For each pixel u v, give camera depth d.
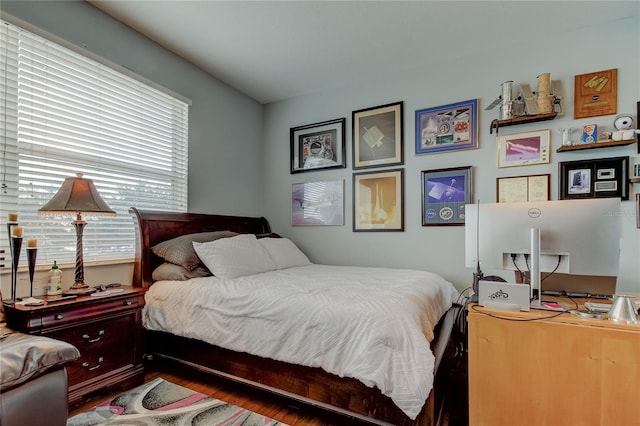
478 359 1.33
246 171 3.79
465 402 1.88
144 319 2.29
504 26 2.52
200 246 2.47
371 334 1.50
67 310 1.74
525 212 1.44
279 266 2.97
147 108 2.70
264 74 3.31
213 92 3.36
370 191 3.38
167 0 2.21
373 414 1.54
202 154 3.22
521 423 1.25
